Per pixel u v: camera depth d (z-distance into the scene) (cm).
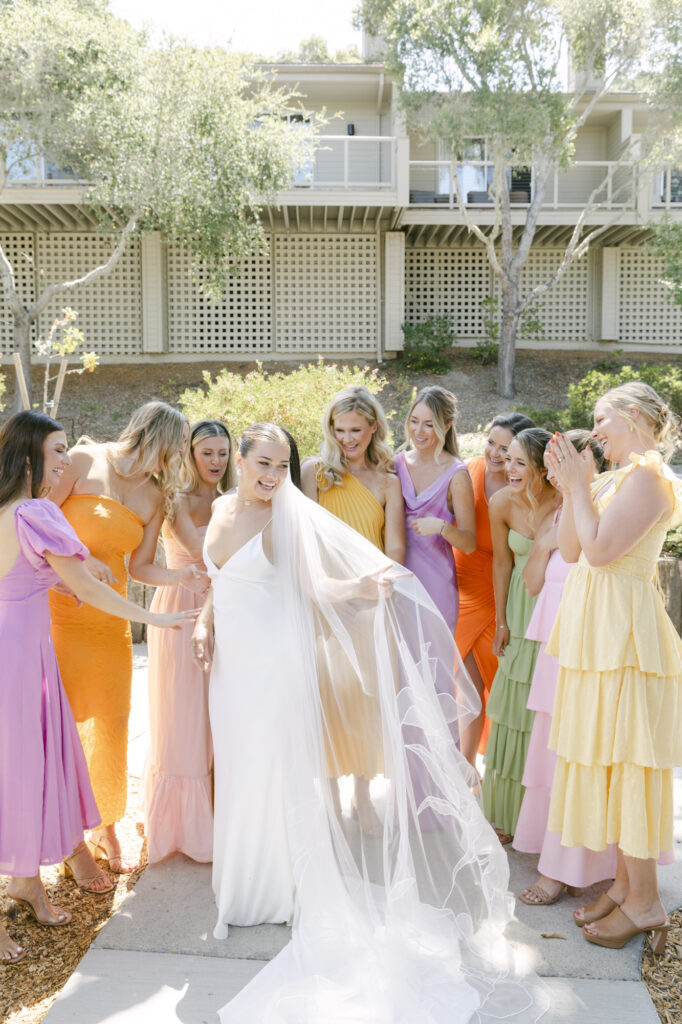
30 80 1291
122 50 1341
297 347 1838
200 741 333
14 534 281
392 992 243
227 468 364
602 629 271
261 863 289
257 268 1823
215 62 1368
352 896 279
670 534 608
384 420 359
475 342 1923
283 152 1458
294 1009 238
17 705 278
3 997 258
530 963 268
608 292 1922
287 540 293
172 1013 244
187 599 344
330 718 298
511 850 351
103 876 325
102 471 329
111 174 1355
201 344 1828
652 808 269
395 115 1614
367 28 1558
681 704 279
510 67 1361
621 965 268
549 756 327
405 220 1711
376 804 297
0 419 1499
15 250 1775
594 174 1997
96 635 322
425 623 305
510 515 353
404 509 367
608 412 286
